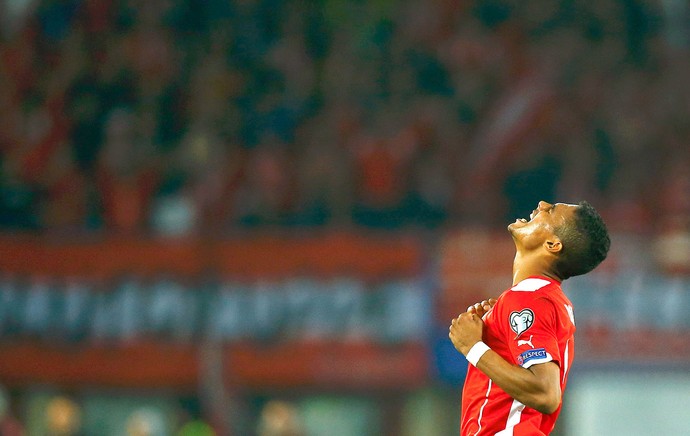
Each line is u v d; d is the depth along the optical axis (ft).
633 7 176.55
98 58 173.47
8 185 156.87
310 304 141.08
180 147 163.02
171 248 143.84
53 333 143.43
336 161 154.30
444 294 138.41
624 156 158.40
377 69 171.42
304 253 142.31
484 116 163.32
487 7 175.22
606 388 135.33
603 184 156.25
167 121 167.63
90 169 160.35
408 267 139.85
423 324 138.21
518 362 41.55
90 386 142.82
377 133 159.12
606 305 136.46
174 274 143.33
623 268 137.18
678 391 134.82
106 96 168.76
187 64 174.40
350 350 139.54
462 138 161.17
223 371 141.38
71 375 142.92
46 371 143.02
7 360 143.33
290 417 138.10
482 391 43.75
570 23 174.50
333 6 181.47
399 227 150.10
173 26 179.83
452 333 43.57
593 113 163.12
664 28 180.34
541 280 44.01
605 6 176.04
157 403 142.41
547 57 169.17
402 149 156.25
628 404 135.03
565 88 165.07
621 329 135.74
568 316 43.45
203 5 181.27
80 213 155.84
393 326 138.82
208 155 159.63
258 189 152.97
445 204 152.76
